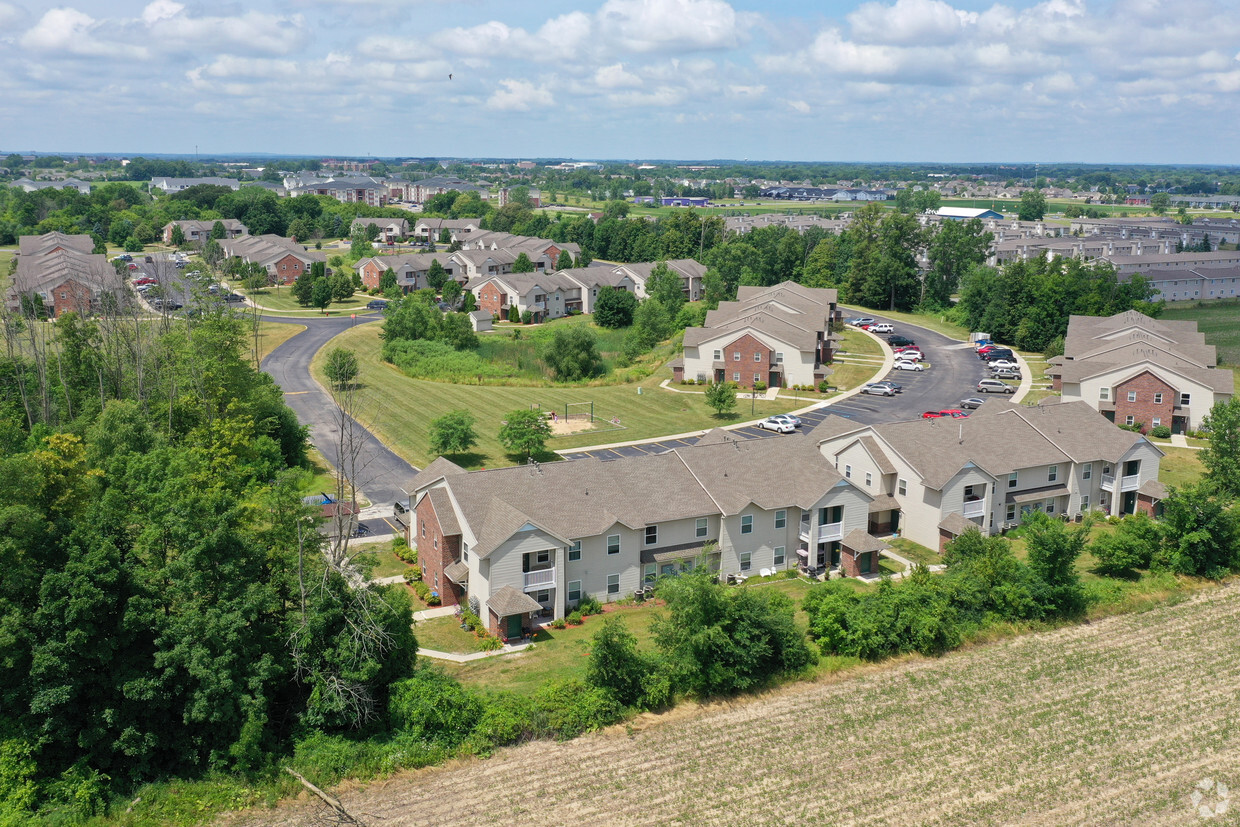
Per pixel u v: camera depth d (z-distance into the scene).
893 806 35.97
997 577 52.31
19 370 82.19
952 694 44.16
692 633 44.03
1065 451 69.19
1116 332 110.81
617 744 40.62
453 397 104.31
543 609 53.06
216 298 114.44
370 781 38.59
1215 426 69.44
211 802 37.44
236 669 39.59
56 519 45.38
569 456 83.50
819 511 60.03
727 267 177.12
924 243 171.38
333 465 81.50
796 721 42.16
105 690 38.88
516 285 158.62
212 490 47.41
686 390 109.19
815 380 108.44
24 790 36.62
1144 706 42.81
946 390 107.75
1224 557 57.44
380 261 181.25
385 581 58.34
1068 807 35.81
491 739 40.78
